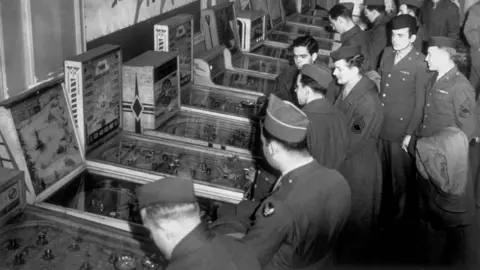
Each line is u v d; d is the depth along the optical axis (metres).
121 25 4.31
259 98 4.79
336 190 2.35
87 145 3.54
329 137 3.08
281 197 2.29
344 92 3.73
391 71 4.35
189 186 1.79
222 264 1.73
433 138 3.77
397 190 4.64
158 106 4.05
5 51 3.13
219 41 5.61
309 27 7.73
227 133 4.09
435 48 3.87
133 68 3.90
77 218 2.87
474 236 4.13
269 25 7.27
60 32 3.57
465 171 3.69
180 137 3.93
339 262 3.88
